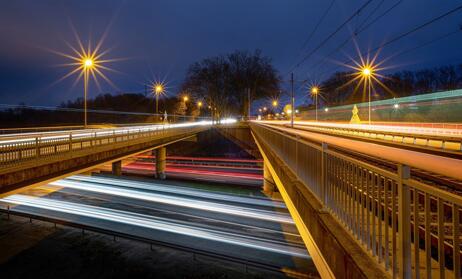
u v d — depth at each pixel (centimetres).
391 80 7788
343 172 445
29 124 6306
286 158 965
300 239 2219
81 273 1852
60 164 1691
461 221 415
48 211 2928
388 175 305
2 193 1304
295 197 714
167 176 4912
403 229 272
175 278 1764
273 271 1784
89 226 2453
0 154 1294
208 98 9988
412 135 2136
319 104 10438
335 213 473
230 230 2417
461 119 3700
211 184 4188
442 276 230
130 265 1916
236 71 9700
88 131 3272
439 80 7081
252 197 3438
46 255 2048
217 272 1809
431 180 620
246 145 5881
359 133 3166
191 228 2477
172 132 4225
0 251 2094
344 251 368
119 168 4831
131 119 10581
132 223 2606
